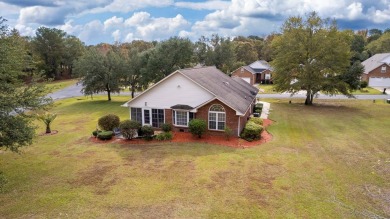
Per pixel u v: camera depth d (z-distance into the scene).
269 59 104.94
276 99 46.53
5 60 14.23
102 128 24.50
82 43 102.38
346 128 25.84
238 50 95.88
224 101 22.11
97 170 16.28
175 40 44.88
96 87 45.31
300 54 38.34
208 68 32.56
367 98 45.50
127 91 61.78
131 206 12.18
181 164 16.97
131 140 22.42
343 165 16.45
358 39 99.00
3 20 15.03
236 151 19.27
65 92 62.50
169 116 24.47
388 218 10.86
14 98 14.20
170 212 11.66
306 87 39.41
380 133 23.88
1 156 18.95
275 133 24.12
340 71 37.78
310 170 15.72
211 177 14.98
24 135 14.35
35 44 86.81
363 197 12.59
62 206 12.25
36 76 16.48
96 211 11.82
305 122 28.58
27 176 15.58
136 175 15.45
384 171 15.48
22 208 12.09
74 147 21.09
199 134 22.27
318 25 38.19
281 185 13.88
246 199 12.58
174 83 23.73
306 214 11.30
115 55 45.56
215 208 11.89
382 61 63.56
